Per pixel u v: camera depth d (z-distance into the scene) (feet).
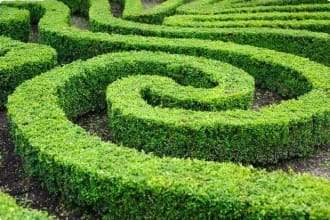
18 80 40.81
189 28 52.21
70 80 38.27
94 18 55.88
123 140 33.35
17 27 56.39
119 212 26.09
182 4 65.92
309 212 22.47
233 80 38.47
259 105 42.78
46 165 28.40
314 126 33.47
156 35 51.55
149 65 42.01
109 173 25.57
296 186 24.30
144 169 25.63
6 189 30.78
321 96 35.88
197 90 36.27
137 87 36.29
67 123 31.04
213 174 25.25
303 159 34.01
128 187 25.03
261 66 45.06
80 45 48.44
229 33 50.65
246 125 31.24
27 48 44.21
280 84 44.09
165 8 61.98
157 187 24.45
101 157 27.02
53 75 38.45
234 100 35.58
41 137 29.35
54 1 65.46
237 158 32.09
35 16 66.59
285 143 32.65
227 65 41.52
